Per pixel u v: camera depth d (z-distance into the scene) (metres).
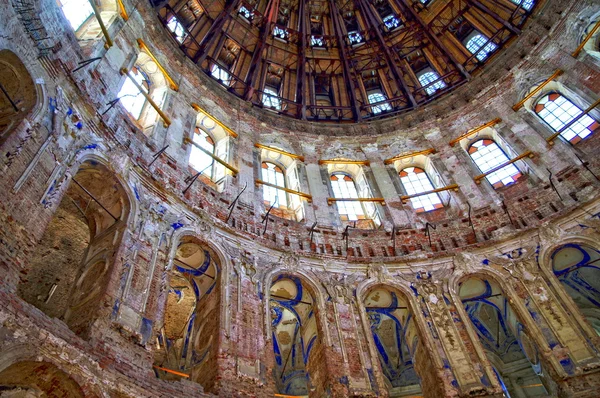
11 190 10.36
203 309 16.06
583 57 23.47
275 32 33.56
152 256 14.41
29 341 8.95
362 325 17.41
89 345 10.50
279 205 23.64
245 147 24.92
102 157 14.64
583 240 17.73
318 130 29.45
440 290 18.69
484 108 26.92
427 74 33.47
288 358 21.91
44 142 12.14
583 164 20.11
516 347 21.88
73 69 14.97
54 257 16.44
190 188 18.64
